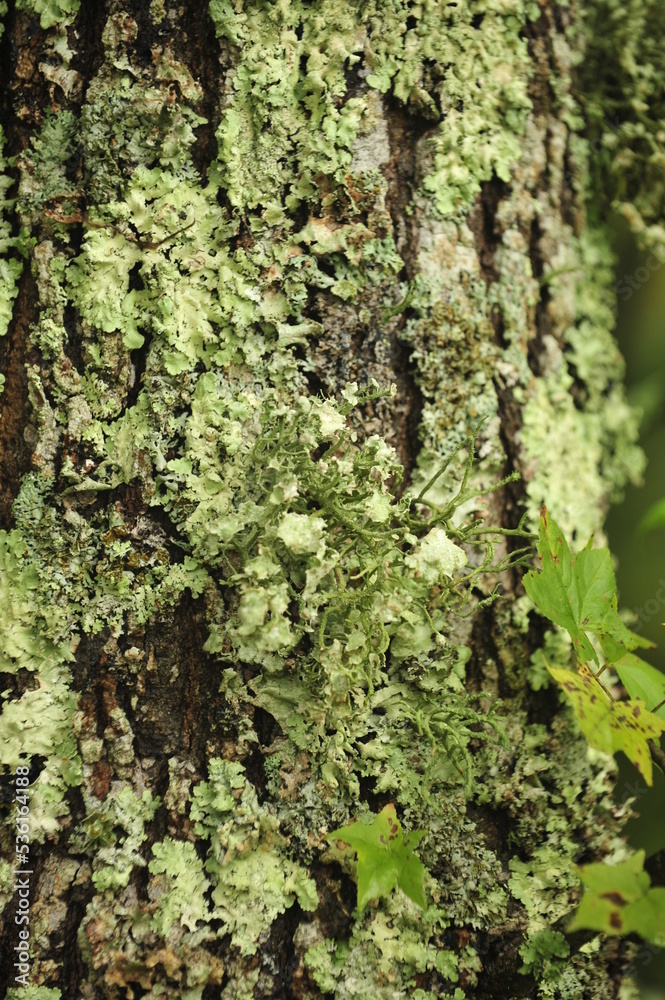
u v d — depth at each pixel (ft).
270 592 3.14
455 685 3.33
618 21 3.58
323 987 3.21
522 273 3.45
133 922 3.20
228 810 3.23
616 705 3.09
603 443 3.65
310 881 3.23
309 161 3.33
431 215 3.38
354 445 3.32
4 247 3.32
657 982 3.64
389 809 3.18
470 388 3.38
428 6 3.39
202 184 3.32
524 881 3.31
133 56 3.31
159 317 3.29
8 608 3.26
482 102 3.42
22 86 3.31
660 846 3.74
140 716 3.26
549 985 3.26
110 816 3.23
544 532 3.19
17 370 3.31
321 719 3.24
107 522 3.27
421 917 3.26
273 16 3.32
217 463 3.28
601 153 3.60
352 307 3.34
